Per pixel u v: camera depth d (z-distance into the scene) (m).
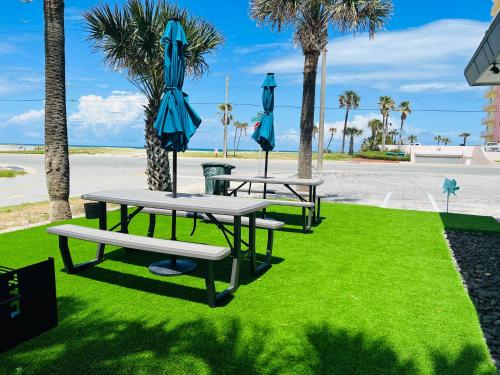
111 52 9.08
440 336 3.15
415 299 3.93
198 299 3.83
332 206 10.24
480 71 6.38
